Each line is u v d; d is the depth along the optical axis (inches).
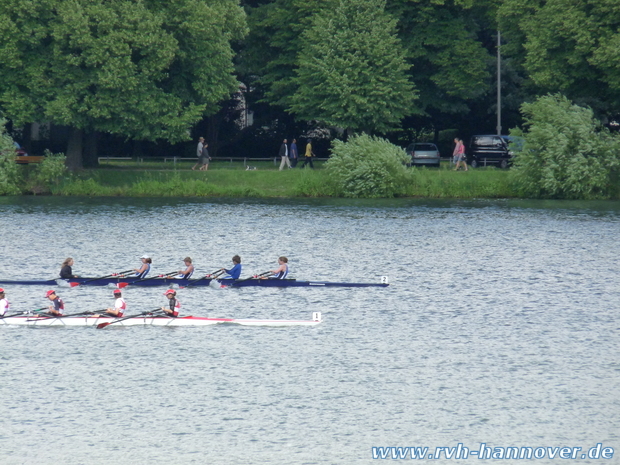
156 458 3385.8
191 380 4116.6
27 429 3604.8
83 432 3585.1
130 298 5546.3
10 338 4687.5
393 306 5403.5
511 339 4719.5
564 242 7519.7
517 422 3678.6
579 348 4562.0
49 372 4192.9
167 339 4707.2
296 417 3727.9
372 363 4340.6
